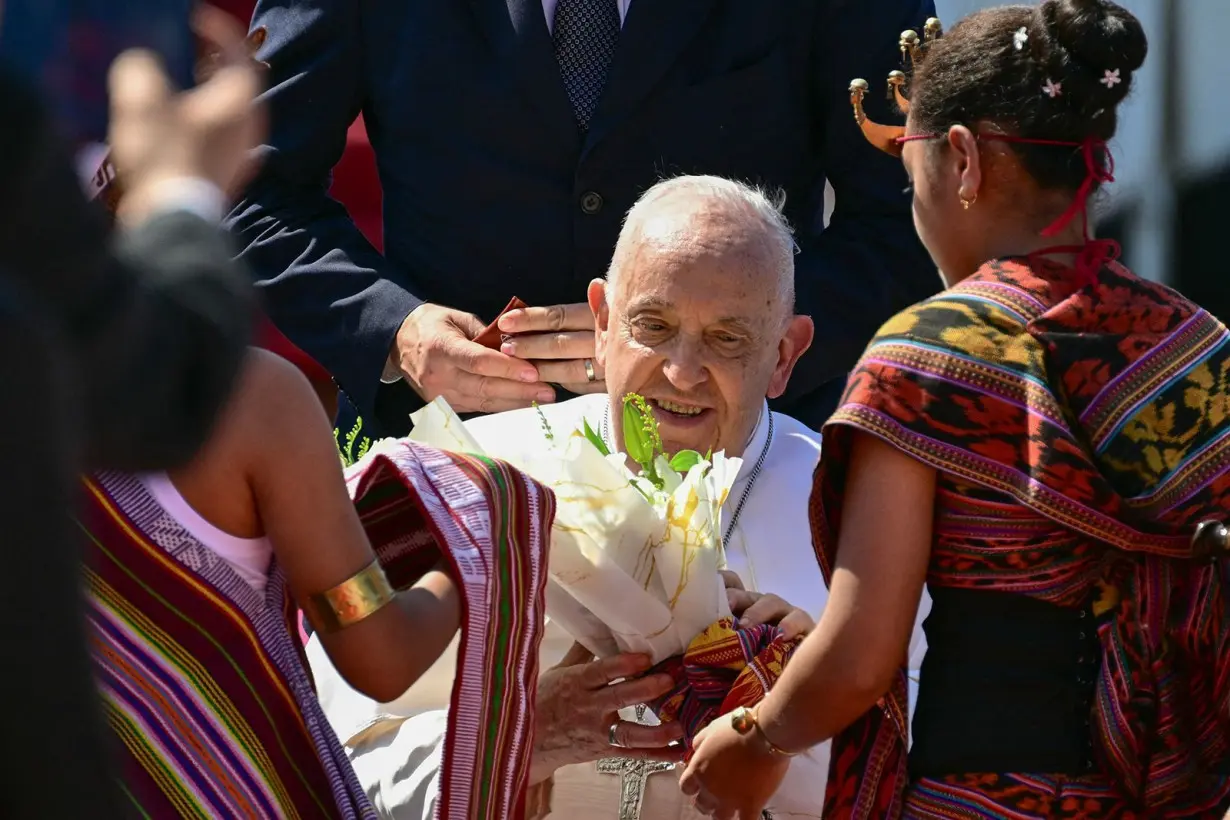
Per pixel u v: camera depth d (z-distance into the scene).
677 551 10.19
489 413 13.37
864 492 8.76
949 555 8.75
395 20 14.33
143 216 6.07
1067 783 8.61
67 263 5.41
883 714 9.18
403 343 13.68
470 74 13.97
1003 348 8.70
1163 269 19.34
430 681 11.00
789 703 8.99
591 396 13.01
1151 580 8.62
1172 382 8.71
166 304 5.78
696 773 9.52
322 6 14.41
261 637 8.03
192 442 5.80
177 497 7.70
